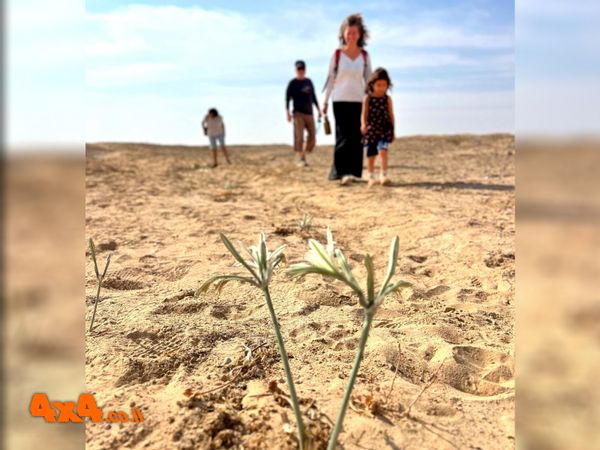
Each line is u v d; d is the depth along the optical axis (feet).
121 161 37.88
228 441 4.91
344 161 24.29
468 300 9.59
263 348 7.26
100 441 4.86
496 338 7.80
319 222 15.89
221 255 12.16
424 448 4.86
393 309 9.05
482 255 11.96
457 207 17.47
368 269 3.64
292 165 36.27
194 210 18.07
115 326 7.94
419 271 11.30
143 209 18.21
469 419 5.44
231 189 24.02
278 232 14.37
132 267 11.11
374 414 5.37
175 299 9.30
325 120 23.98
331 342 7.58
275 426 5.07
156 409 5.45
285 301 9.37
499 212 16.60
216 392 5.88
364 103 21.52
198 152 53.78
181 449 4.79
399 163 34.58
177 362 6.81
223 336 7.69
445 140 55.01
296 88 30.89
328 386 6.07
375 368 6.63
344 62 22.34
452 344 7.37
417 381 6.45
